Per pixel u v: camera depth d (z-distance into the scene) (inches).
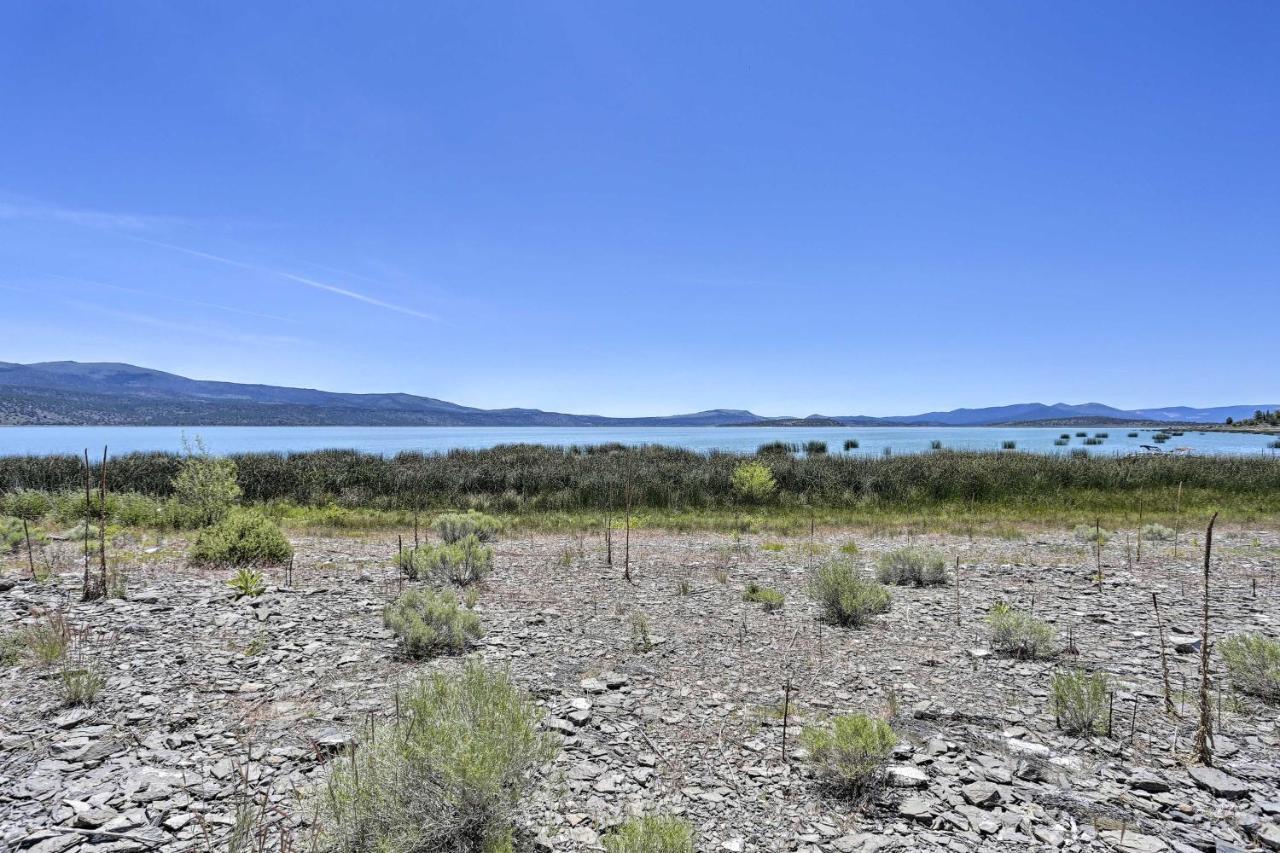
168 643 301.6
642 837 141.0
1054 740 210.5
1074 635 332.5
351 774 151.8
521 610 382.6
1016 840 156.0
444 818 141.9
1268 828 157.6
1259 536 704.4
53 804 164.4
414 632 293.9
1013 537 708.0
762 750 203.9
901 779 183.9
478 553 482.9
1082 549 617.9
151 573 463.5
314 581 450.3
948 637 330.3
